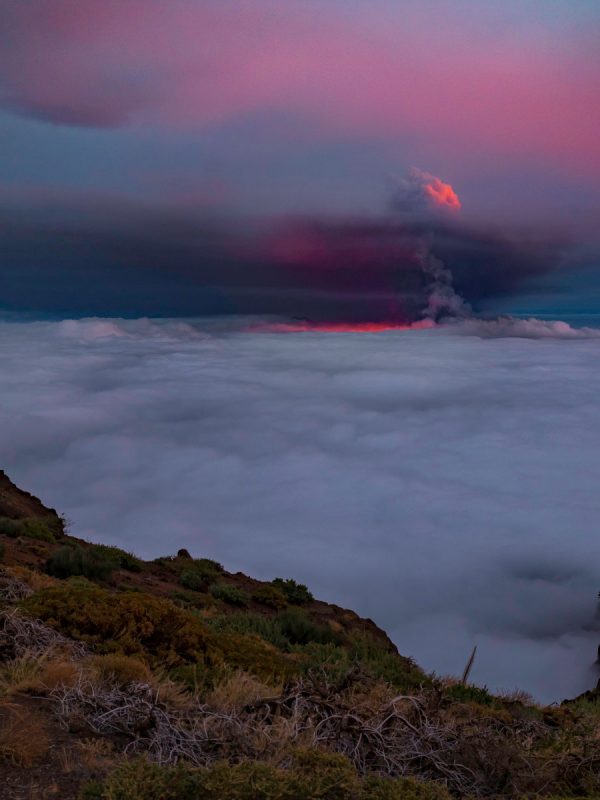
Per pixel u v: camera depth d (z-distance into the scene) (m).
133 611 7.55
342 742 5.16
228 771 3.79
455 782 5.10
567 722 8.33
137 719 5.02
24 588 8.80
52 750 4.41
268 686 6.66
